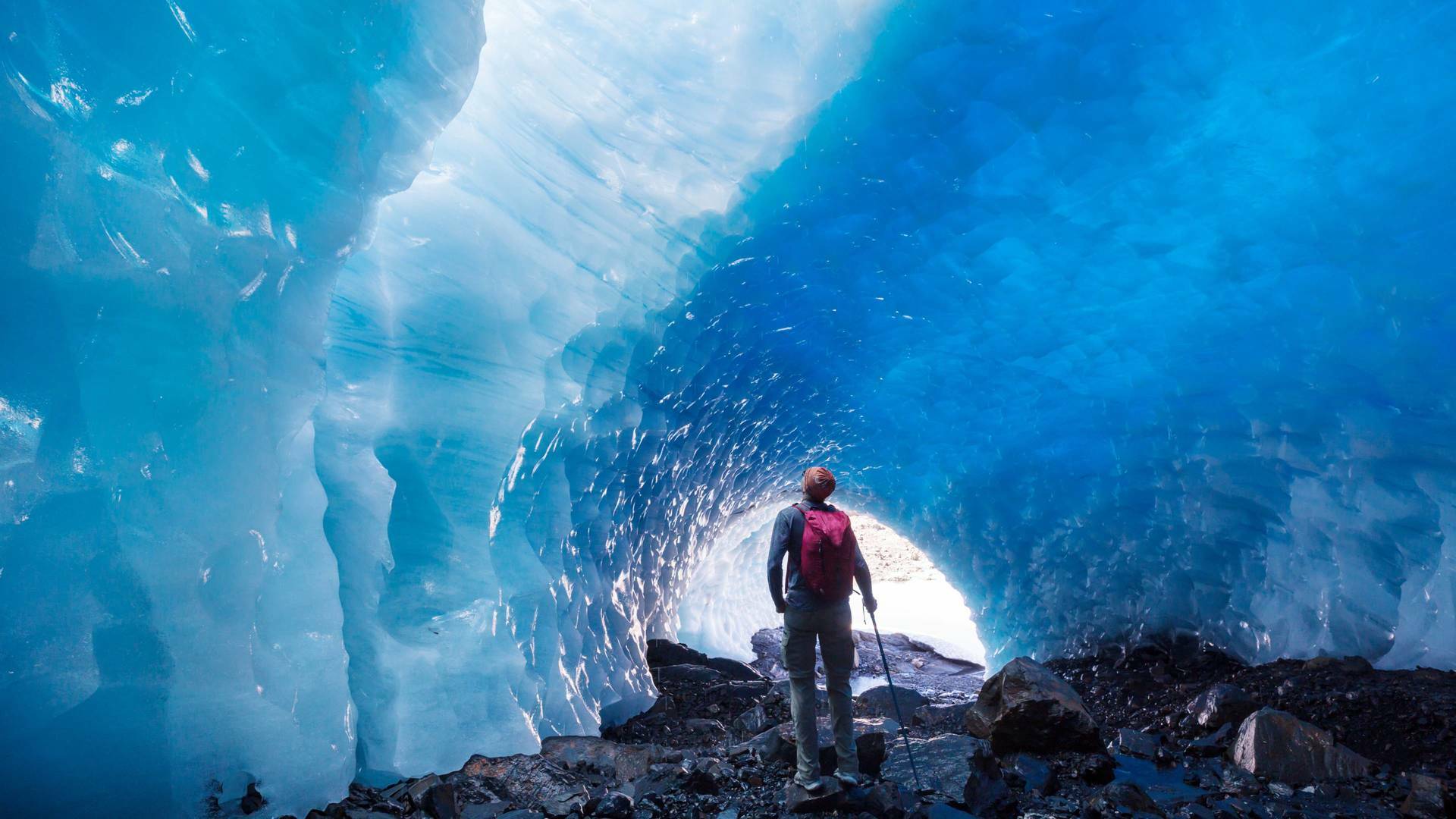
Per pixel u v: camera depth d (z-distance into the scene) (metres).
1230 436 6.59
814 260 6.87
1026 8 5.35
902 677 9.20
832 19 5.78
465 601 4.53
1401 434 5.65
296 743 3.51
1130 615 7.55
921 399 8.54
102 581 3.06
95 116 3.09
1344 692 5.00
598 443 6.03
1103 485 7.74
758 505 11.73
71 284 3.04
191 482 3.33
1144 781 3.98
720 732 5.58
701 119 6.11
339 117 3.89
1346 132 5.02
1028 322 6.98
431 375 4.77
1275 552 6.45
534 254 5.44
